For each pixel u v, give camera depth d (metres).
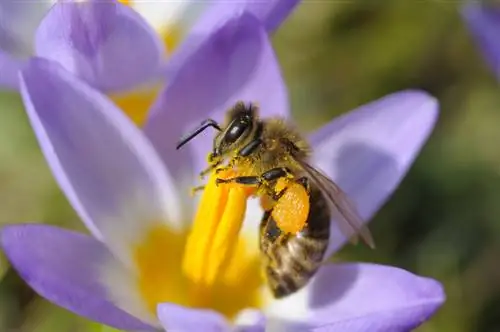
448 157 0.17
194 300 0.14
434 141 0.17
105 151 0.14
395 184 0.14
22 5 0.15
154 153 0.14
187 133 0.14
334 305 0.14
